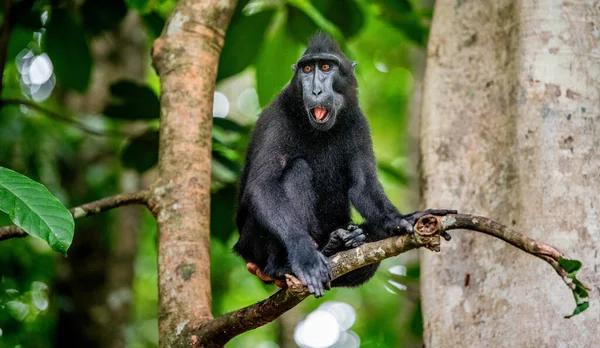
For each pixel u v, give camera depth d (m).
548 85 10.33
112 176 18.09
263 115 11.05
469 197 10.96
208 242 10.81
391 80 29.00
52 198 8.25
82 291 17.45
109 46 19.53
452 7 11.66
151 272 26.41
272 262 9.77
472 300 10.55
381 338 24.02
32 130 16.23
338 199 10.94
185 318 9.94
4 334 16.25
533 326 9.77
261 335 28.06
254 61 13.72
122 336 17.52
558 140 10.12
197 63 11.62
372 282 24.84
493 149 10.91
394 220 9.48
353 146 10.88
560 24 10.48
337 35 14.28
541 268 9.86
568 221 9.84
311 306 26.39
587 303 7.36
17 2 13.48
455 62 11.48
